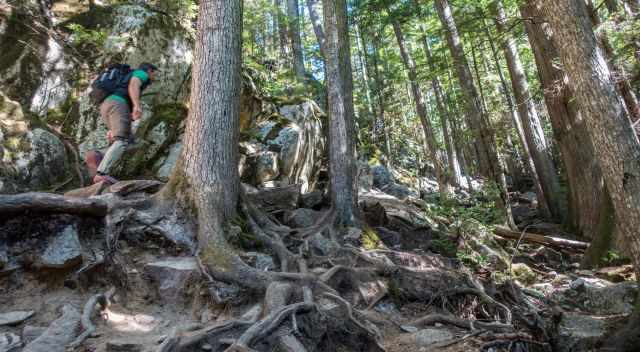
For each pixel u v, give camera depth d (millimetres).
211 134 5609
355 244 7035
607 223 9492
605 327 5418
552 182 14914
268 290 4289
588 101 5254
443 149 26906
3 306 3893
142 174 7953
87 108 7801
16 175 6348
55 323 3604
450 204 9984
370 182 14203
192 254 5137
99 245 4762
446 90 23188
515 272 8312
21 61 7645
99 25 8883
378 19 17062
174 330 3580
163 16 9266
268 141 10656
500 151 24219
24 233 4383
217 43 5812
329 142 8164
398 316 5266
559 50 5543
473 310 5844
